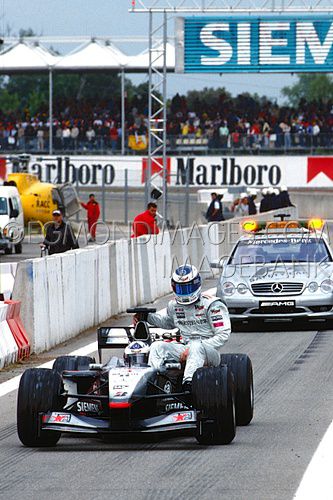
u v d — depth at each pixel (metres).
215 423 25.03
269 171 147.75
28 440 25.52
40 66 158.62
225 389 25.09
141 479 21.91
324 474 22.02
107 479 22.03
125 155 148.62
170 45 161.00
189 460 23.75
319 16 109.00
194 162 147.38
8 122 165.50
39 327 42.69
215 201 103.50
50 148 149.50
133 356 26.09
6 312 40.12
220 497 20.12
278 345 45.03
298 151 148.62
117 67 157.00
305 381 35.53
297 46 109.69
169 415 25.00
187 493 20.53
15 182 121.56
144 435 26.69
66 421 25.05
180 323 27.59
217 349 27.50
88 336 48.19
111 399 24.22
